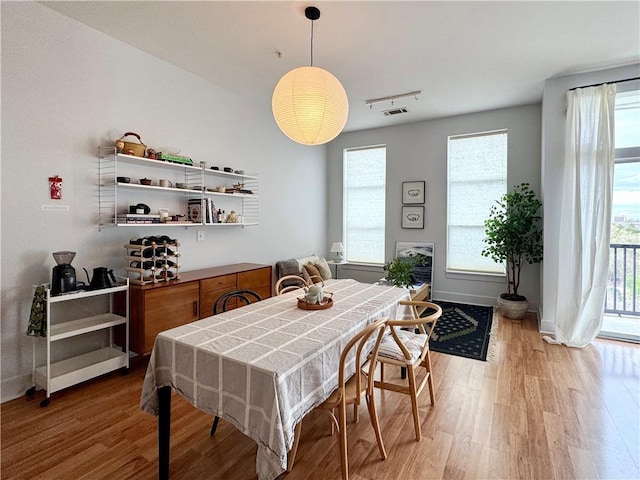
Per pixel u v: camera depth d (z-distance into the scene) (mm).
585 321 3357
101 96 2826
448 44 2936
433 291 5266
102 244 2877
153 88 3221
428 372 2291
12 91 2324
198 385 1506
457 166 5113
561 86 3590
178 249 3506
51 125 2529
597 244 3291
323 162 6059
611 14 2475
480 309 4711
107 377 2740
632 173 3600
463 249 5105
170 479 1651
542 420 2133
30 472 1687
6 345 2354
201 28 2725
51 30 2502
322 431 2047
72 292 2410
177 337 1638
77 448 1873
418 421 1951
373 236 5859
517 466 1734
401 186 5504
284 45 2973
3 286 2328
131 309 2799
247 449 1885
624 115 3471
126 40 2926
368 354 2033
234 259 4219
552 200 3652
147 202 3221
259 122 4574
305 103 2055
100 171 2838
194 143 3652
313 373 1503
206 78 3725
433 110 4746
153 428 2070
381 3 2357
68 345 2727
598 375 2742
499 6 2391
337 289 2803
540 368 2879
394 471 1702
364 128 5691
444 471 1703
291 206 5254
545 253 3703
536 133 4496
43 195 2502
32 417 2166
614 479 1646
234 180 4180
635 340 3459
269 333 1705
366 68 3408
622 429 2037
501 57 3164
